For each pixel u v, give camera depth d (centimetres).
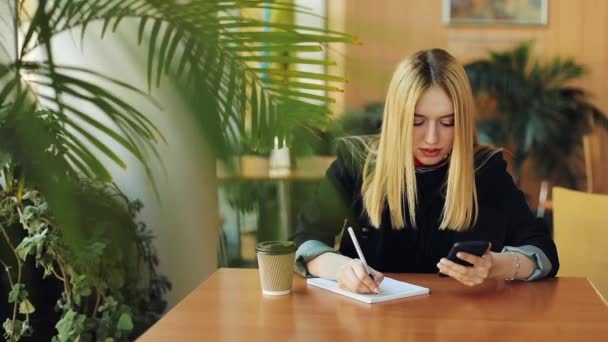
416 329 121
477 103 484
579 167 482
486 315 129
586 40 511
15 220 162
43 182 28
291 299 142
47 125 28
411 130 166
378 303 138
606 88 514
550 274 159
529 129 475
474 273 148
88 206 29
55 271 192
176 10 27
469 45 504
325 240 170
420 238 179
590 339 115
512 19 506
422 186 178
